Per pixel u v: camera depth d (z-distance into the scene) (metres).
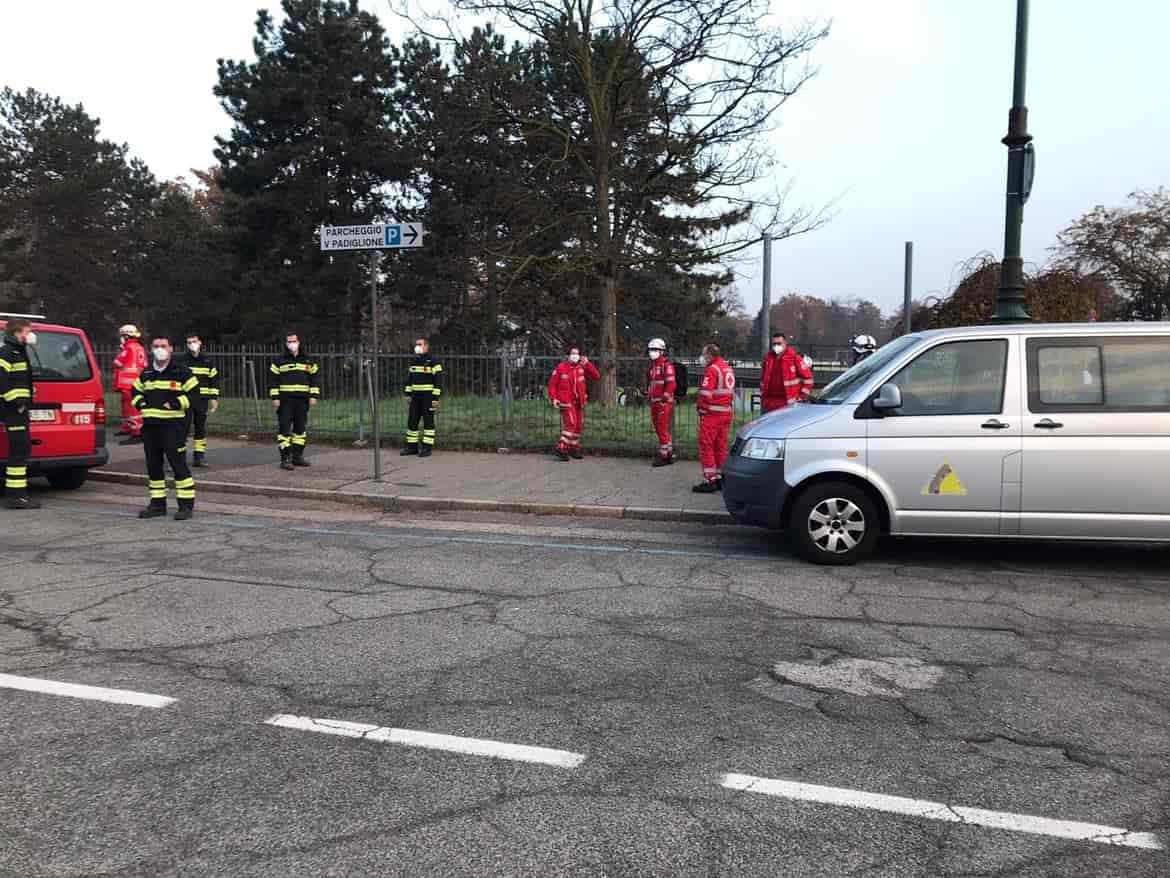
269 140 27.56
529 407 13.59
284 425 11.87
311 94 25.72
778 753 3.70
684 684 4.48
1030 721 4.05
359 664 4.73
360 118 26.27
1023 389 6.76
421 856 2.91
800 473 7.02
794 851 2.96
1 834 3.03
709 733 3.89
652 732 3.90
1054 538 6.74
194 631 5.28
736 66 17.75
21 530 8.37
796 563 7.23
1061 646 5.12
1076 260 35.66
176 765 3.54
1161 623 5.59
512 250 21.16
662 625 5.48
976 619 5.65
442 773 3.50
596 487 10.64
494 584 6.48
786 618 5.65
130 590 6.20
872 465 6.91
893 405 6.75
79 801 3.25
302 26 26.83
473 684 4.45
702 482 10.55
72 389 10.16
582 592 6.27
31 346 9.85
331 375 14.56
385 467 12.09
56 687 4.37
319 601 5.96
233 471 11.78
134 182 45.03
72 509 9.57
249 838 3.01
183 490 9.10
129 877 2.78
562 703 4.21
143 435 9.03
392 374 14.34
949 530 6.86
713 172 18.67
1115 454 6.58
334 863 2.87
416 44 27.72
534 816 3.17
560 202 21.52
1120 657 4.94
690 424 13.12
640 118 18.86
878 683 4.52
